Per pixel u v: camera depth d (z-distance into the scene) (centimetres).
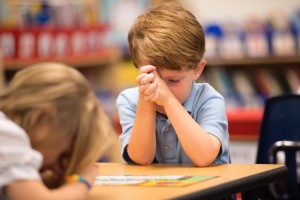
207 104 228
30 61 507
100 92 566
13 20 503
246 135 497
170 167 208
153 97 209
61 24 523
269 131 322
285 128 320
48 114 134
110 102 561
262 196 323
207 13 621
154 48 208
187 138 206
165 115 227
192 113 228
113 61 564
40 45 512
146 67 210
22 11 507
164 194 147
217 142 213
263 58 571
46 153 139
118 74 569
